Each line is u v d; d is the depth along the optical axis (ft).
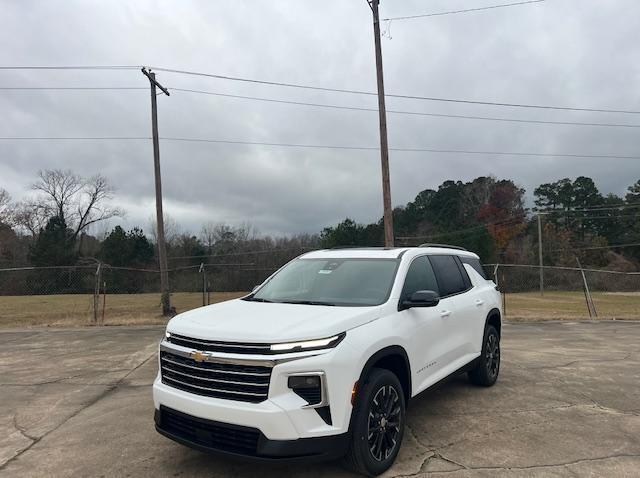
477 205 257.14
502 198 252.01
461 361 18.94
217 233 171.22
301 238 161.58
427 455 14.19
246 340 11.74
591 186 271.28
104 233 204.33
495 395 20.54
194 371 12.34
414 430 16.30
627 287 137.90
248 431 11.25
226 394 11.71
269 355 11.46
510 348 32.89
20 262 185.47
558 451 14.56
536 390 21.42
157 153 61.98
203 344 12.27
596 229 255.29
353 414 12.20
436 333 16.66
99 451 14.88
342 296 15.35
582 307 80.48
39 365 28.07
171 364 13.12
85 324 46.26
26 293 115.24
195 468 13.51
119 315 57.31
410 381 14.73
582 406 19.08
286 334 11.75
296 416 11.22
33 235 201.67
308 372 11.46
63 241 187.62
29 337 38.96
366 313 13.58
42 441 15.88
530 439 15.52
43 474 13.33
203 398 12.00
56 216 199.72
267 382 11.37
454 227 241.35
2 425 17.58
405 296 15.53
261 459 11.12
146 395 21.43
